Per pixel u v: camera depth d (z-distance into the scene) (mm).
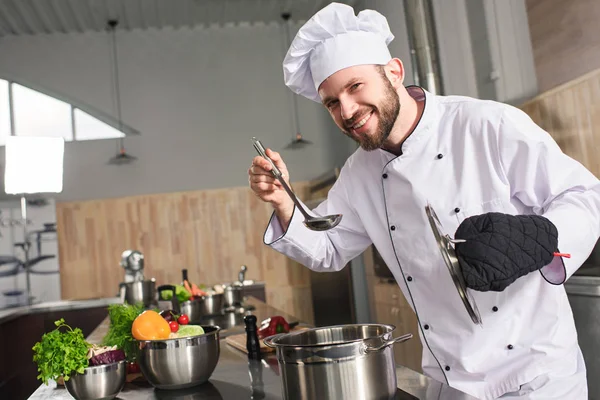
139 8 7242
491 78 3568
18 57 7691
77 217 7613
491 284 1076
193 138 7879
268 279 7773
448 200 1498
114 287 7562
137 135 7793
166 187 7781
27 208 7395
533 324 1421
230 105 7977
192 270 7719
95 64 7805
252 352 1918
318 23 1412
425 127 1526
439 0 4035
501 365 1439
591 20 2518
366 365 1062
